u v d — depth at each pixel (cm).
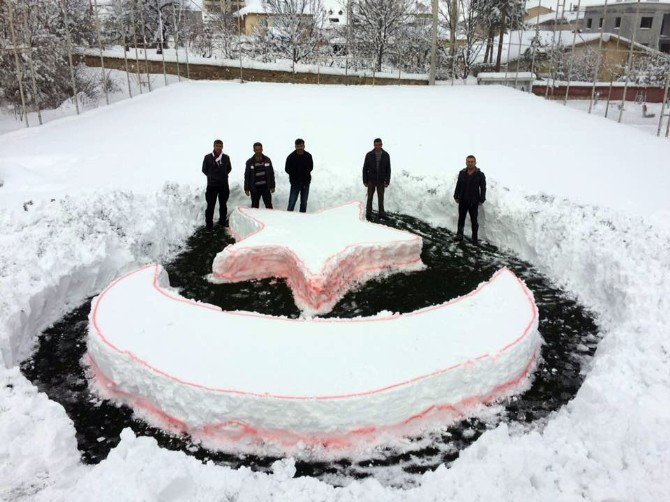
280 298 725
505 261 854
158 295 626
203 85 2022
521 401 525
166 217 913
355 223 880
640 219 830
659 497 345
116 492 342
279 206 1098
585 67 3041
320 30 2745
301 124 1517
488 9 2748
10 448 393
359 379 480
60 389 537
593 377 484
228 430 466
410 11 2836
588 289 736
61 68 1995
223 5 2969
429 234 970
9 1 1504
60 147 1300
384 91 1995
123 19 2522
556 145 1345
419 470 438
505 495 357
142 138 1384
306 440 464
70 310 694
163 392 482
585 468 375
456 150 1298
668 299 596
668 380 467
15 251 691
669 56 1548
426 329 562
